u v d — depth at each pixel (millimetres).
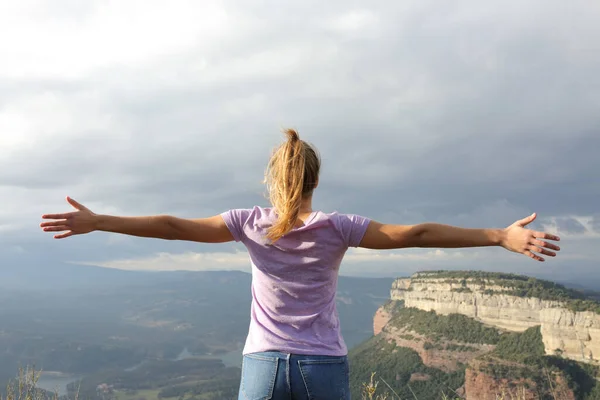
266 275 3129
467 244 3100
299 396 3014
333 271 3143
